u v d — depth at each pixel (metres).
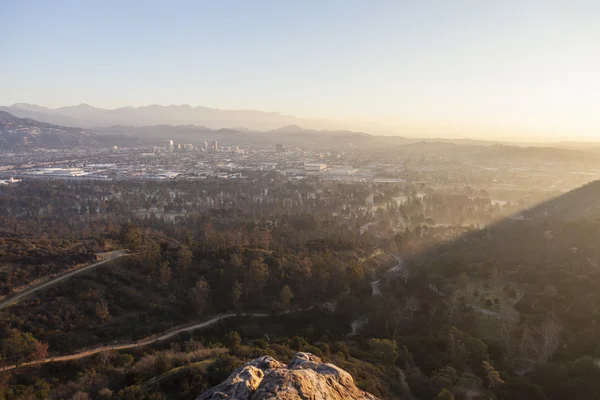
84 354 75.44
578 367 72.44
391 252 156.12
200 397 33.66
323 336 87.62
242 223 189.88
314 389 33.44
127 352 76.69
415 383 71.12
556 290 104.25
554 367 74.94
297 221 198.12
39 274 96.75
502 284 115.38
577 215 179.88
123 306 92.38
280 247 133.88
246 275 104.50
